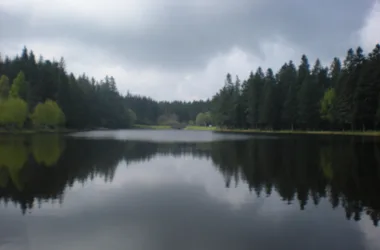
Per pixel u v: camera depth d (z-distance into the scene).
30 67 111.25
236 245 10.66
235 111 112.94
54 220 13.05
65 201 15.82
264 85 101.56
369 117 62.12
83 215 13.67
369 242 10.95
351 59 77.44
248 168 25.73
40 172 23.67
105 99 153.62
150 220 13.04
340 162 28.06
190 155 34.84
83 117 115.94
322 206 15.03
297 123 89.19
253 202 15.72
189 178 21.64
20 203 15.45
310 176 22.14
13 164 27.33
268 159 30.81
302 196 16.81
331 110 72.31
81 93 120.75
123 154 35.56
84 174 22.95
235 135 83.56
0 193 17.34
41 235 11.52
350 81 67.12
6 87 85.81
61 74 108.94
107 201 15.85
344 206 15.02
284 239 11.16
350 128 74.56
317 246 10.60
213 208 14.71
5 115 75.19
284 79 99.06
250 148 42.38
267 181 20.56
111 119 154.00
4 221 12.92
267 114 94.12
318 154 33.75
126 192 17.70
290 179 21.16
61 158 31.58
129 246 10.59
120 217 13.42
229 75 127.19
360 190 18.05
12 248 10.48
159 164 28.03
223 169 25.33
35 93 98.38
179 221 12.93
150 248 10.43
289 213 13.98
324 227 12.30
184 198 16.44
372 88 61.78
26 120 89.75
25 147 42.12
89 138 66.12
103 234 11.58
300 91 84.19
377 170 24.11
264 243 10.82
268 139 61.12
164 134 95.94
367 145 43.19
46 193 17.45
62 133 89.56
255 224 12.60
